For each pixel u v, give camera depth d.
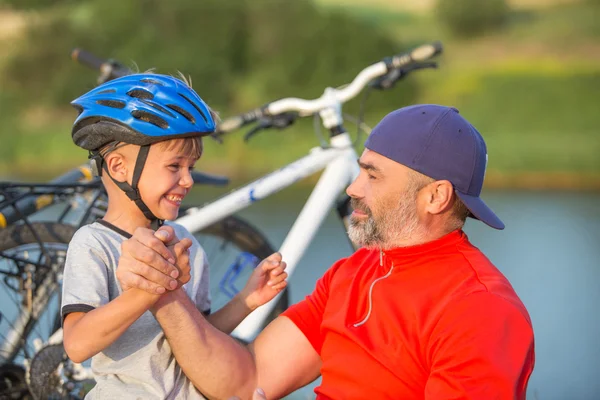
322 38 35.88
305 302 2.72
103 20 38.00
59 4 39.72
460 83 34.50
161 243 2.07
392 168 2.46
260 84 34.94
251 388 2.55
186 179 2.33
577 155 24.39
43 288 3.68
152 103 2.26
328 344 2.56
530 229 14.19
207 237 4.36
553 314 8.86
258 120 4.21
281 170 4.02
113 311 2.09
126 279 2.06
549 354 7.62
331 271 2.73
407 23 43.47
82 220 3.77
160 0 37.47
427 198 2.45
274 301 3.97
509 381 2.15
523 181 22.70
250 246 4.38
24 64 36.22
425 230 2.47
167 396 2.34
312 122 27.88
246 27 36.69
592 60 36.62
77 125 2.35
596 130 29.52
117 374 2.31
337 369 2.48
